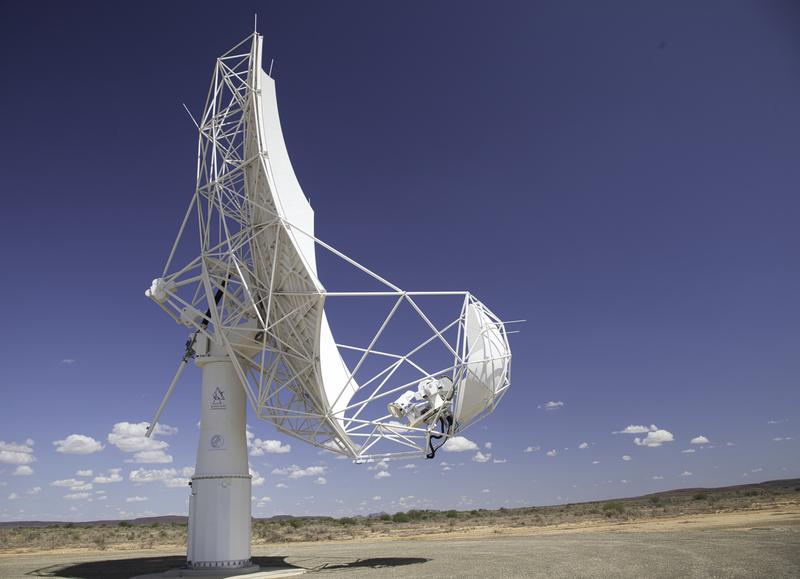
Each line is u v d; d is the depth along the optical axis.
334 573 26.73
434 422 29.27
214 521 27.22
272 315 27.86
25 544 63.31
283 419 27.95
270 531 83.75
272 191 24.61
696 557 27.69
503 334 29.36
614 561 27.84
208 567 26.77
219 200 26.23
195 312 29.05
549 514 106.94
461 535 59.47
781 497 99.00
